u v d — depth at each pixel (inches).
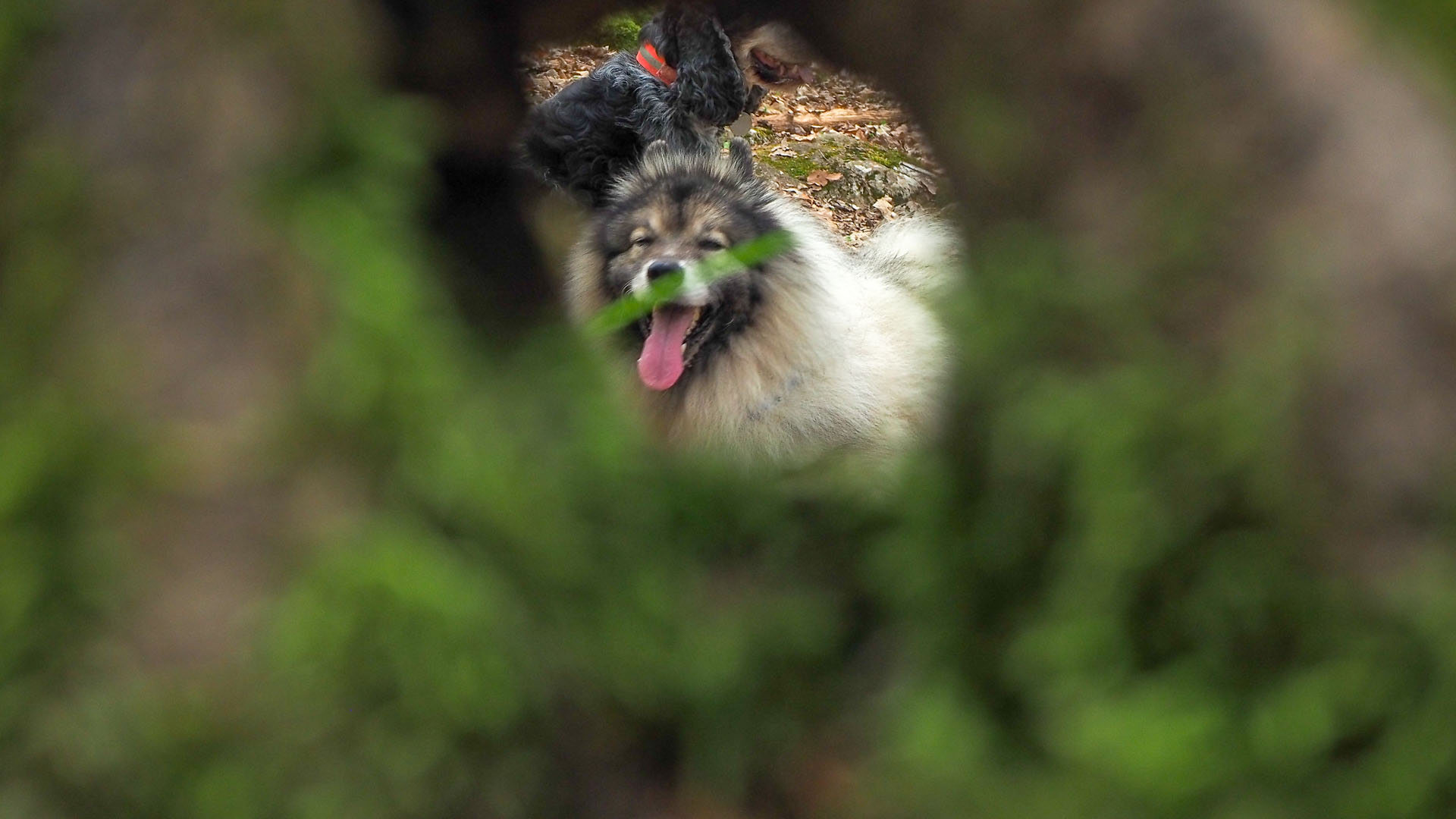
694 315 238.7
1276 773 66.7
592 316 261.7
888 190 464.4
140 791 68.9
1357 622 65.4
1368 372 64.7
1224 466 67.7
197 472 68.8
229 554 69.0
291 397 70.2
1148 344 70.5
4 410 70.7
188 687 68.5
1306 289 65.7
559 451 87.4
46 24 70.1
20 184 70.6
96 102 69.6
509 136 130.6
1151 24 69.3
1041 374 75.0
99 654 68.8
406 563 70.3
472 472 74.6
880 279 287.0
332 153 74.2
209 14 69.3
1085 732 69.9
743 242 247.6
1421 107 66.7
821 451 213.0
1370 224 65.1
